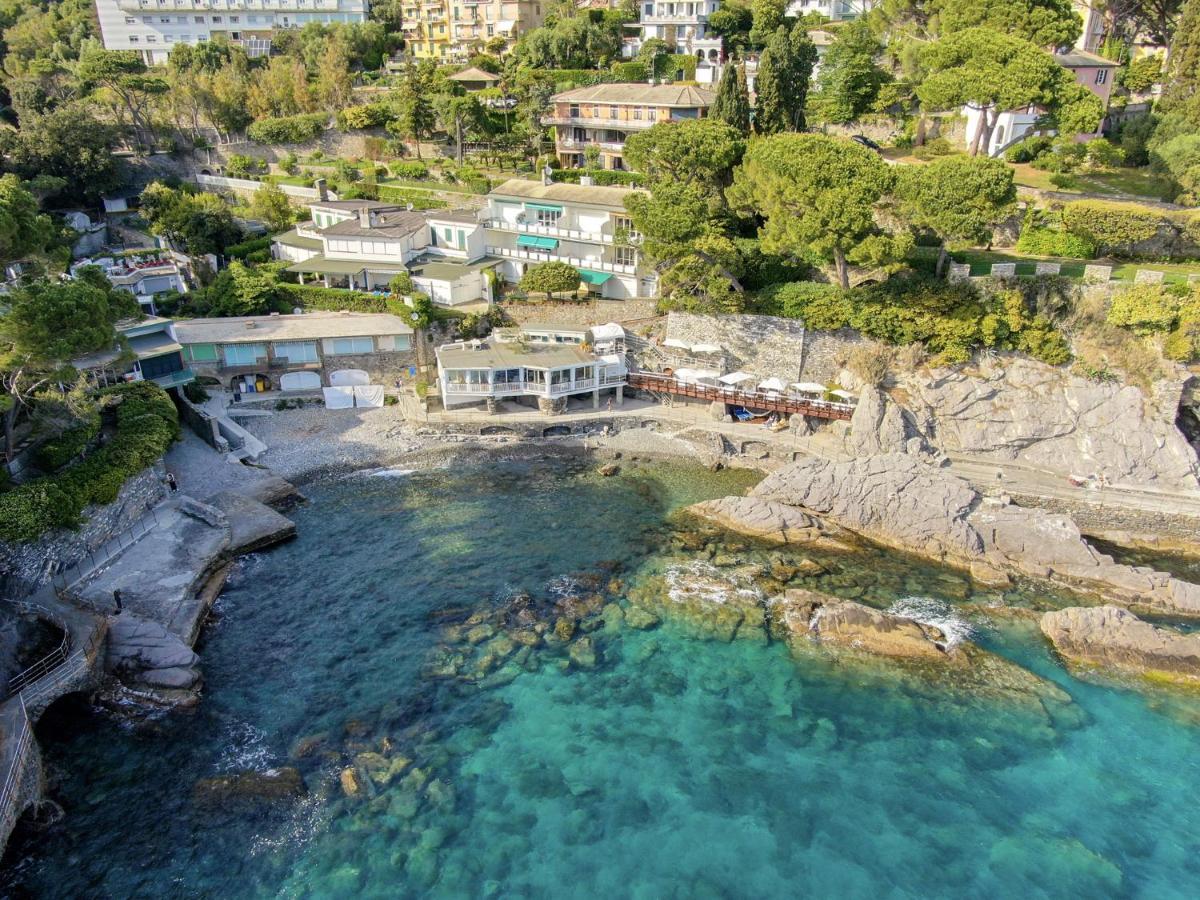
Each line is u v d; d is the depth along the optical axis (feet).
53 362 148.05
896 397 222.07
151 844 108.27
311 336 235.40
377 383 248.32
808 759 126.21
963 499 182.50
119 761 120.47
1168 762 127.03
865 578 171.01
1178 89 269.23
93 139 332.60
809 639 150.92
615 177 304.91
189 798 114.93
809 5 440.86
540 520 189.98
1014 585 169.68
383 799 116.67
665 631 152.87
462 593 161.17
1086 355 208.23
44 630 134.62
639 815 115.96
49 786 115.75
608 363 241.35
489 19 490.49
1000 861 110.73
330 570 168.14
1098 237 225.97
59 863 105.29
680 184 246.06
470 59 439.22
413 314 246.47
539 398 236.63
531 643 148.15
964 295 217.77
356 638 148.05
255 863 106.73
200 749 123.03
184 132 384.68
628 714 133.80
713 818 115.96
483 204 320.29
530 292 274.77
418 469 213.87
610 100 323.16
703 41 389.39
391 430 229.04
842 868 109.09
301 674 138.92
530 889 104.88
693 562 173.88
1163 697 139.74
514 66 407.44
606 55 408.26
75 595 143.74
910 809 118.11
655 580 167.22
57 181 316.19
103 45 472.44
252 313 258.57
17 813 107.55
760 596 162.91
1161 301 200.44
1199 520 185.06
